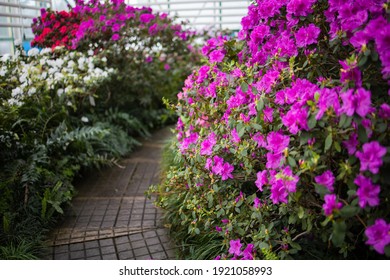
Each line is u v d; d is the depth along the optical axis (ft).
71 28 15.64
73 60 14.08
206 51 8.56
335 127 4.82
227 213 6.44
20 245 7.50
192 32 19.84
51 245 8.02
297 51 6.45
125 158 13.46
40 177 9.27
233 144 6.69
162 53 18.35
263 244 5.60
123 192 10.62
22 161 9.36
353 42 4.99
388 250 4.35
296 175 4.85
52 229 8.64
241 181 6.84
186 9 24.64
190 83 8.68
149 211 9.46
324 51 6.42
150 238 8.25
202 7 24.76
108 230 8.57
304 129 5.00
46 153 10.10
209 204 6.66
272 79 6.06
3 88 11.15
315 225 5.38
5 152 9.53
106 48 15.62
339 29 6.11
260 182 5.62
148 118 16.90
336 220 4.57
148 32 16.78
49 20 16.15
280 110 5.84
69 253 7.74
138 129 15.71
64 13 16.20
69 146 11.21
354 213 4.41
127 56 16.52
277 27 7.26
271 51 7.03
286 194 5.04
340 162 5.14
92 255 7.66
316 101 4.84
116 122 15.19
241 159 6.52
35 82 11.54
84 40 15.16
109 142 13.30
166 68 18.24
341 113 4.57
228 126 6.91
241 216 6.40
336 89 5.10
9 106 9.96
